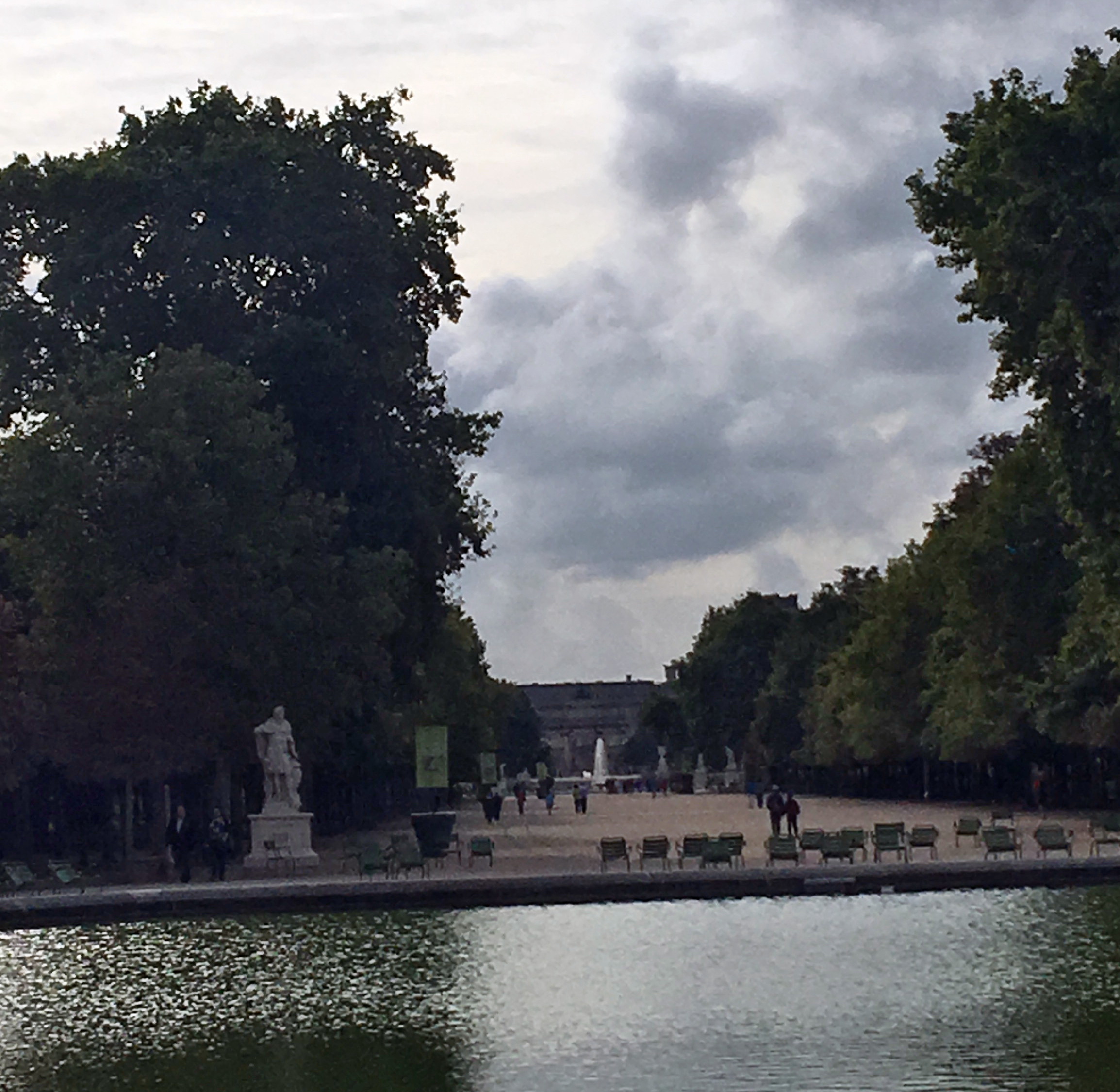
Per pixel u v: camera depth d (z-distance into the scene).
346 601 68.81
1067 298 51.44
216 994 36.69
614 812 124.38
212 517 64.44
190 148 81.56
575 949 42.06
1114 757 100.62
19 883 56.44
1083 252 50.91
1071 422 55.25
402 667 87.81
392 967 39.88
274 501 66.88
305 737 69.81
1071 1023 30.83
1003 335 56.72
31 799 79.12
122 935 47.84
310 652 66.38
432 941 44.31
